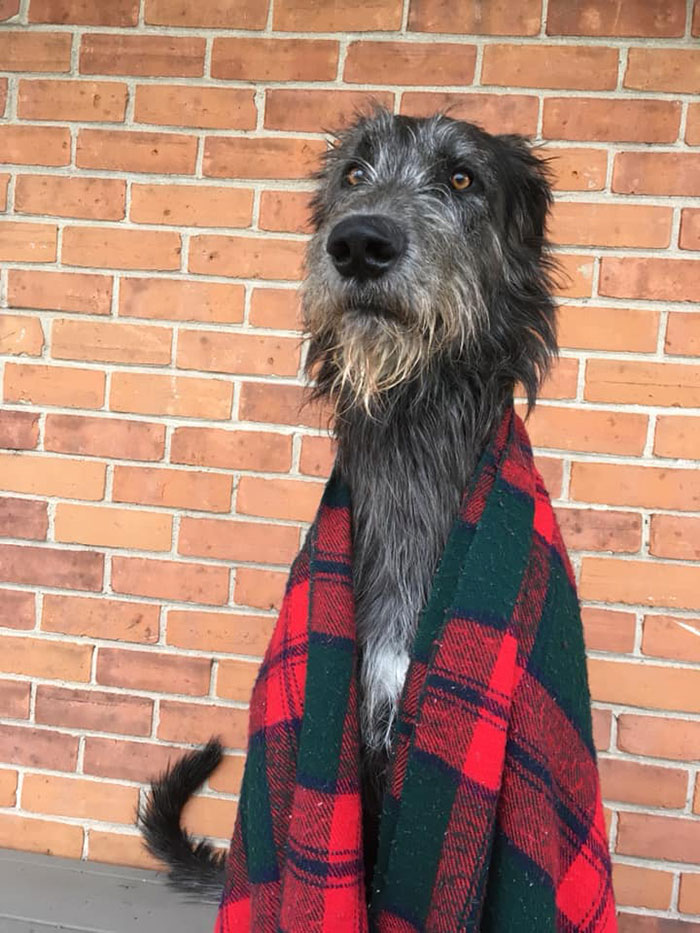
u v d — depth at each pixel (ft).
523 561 3.61
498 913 3.38
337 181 4.86
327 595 3.90
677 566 6.19
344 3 6.21
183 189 6.45
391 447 4.26
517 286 4.66
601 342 6.14
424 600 4.10
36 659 6.87
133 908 6.31
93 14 6.44
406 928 3.41
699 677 6.23
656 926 6.37
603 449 6.20
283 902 3.53
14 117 6.59
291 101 6.32
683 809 6.31
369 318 4.02
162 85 6.43
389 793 3.65
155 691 6.77
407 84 6.22
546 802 3.42
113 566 6.73
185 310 6.52
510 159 4.80
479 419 4.29
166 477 6.63
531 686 3.51
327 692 3.67
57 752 6.90
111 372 6.63
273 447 6.50
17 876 6.64
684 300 6.05
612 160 6.05
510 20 6.07
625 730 6.31
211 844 6.67
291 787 3.76
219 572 6.63
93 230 6.56
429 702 3.45
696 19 5.92
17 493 6.79
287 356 6.43
